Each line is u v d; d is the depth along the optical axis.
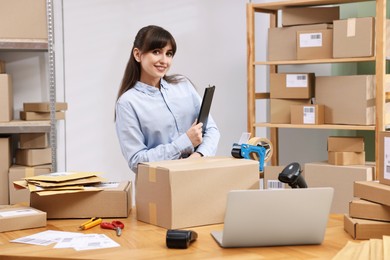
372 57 3.17
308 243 1.56
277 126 3.51
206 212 1.78
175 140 2.42
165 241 1.59
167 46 2.47
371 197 1.69
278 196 1.49
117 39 3.80
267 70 4.13
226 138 4.09
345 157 3.21
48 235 1.68
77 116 3.76
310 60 3.37
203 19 3.97
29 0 3.19
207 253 1.48
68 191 1.89
